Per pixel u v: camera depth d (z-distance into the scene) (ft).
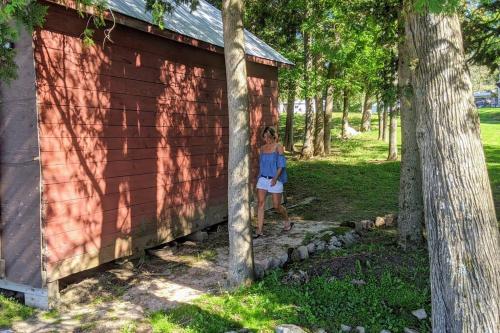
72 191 17.25
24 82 15.94
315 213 31.37
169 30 21.21
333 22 28.96
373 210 31.99
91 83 18.16
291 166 51.19
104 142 18.84
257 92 30.96
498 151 63.41
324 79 52.11
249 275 16.76
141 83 20.94
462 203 10.47
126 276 19.11
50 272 16.17
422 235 20.38
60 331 14.29
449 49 10.67
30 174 16.10
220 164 27.58
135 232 20.59
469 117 10.62
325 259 19.61
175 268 20.06
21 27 15.56
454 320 10.57
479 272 10.34
